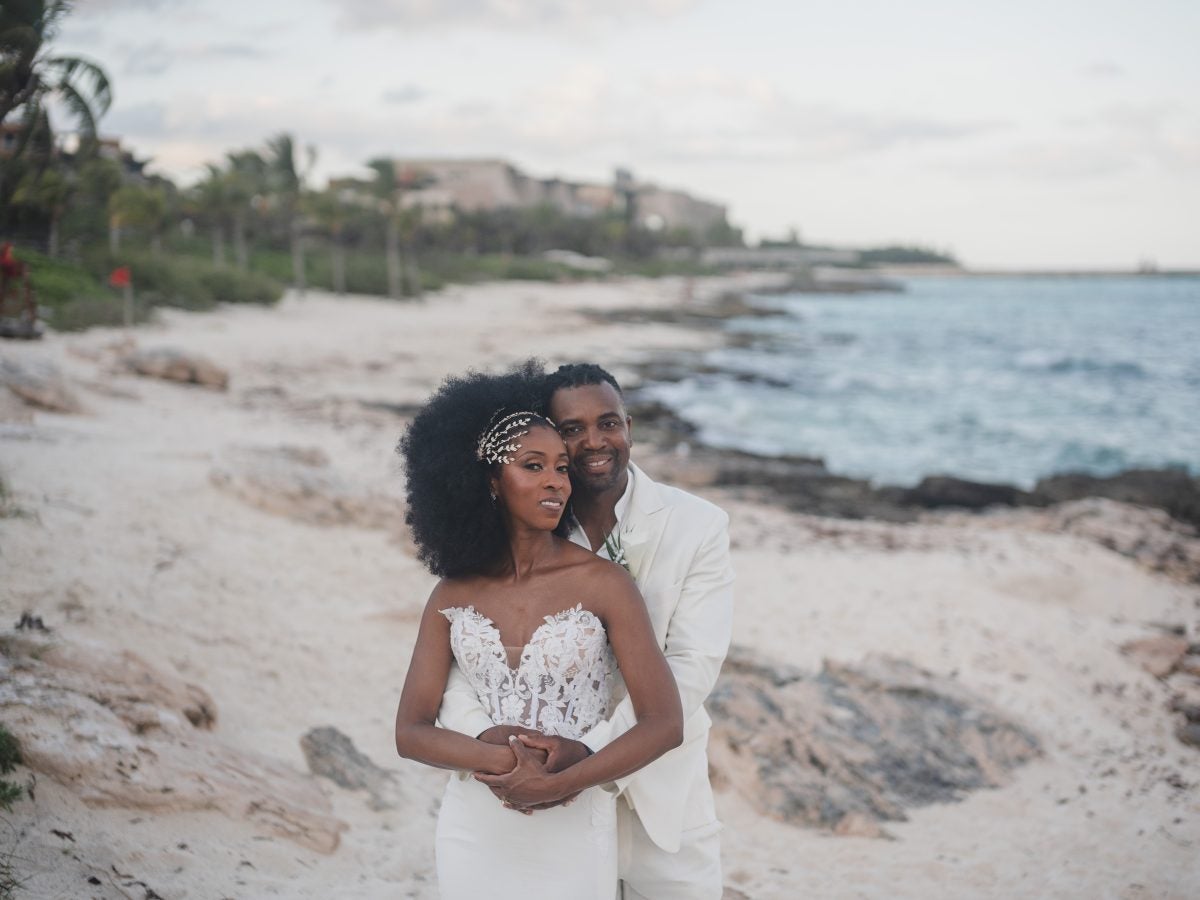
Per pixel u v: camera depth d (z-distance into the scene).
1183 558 11.93
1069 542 12.34
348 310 44.38
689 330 53.41
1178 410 29.64
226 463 10.37
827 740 6.32
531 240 98.44
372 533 9.66
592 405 2.80
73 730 4.30
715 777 5.97
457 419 2.67
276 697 6.20
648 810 2.71
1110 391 34.00
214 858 4.12
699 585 2.79
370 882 4.39
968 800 6.12
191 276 35.78
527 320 49.59
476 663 2.63
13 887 3.46
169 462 10.69
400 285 53.53
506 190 129.50
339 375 25.16
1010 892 5.18
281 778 4.92
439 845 2.72
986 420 27.22
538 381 2.88
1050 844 5.71
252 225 51.50
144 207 32.56
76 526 7.85
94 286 28.44
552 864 2.61
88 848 3.85
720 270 138.38
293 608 7.59
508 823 2.62
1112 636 9.32
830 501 14.89
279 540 8.93
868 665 7.50
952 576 10.73
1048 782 6.48
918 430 25.41
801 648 8.41
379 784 5.38
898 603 9.73
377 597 8.27
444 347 34.78
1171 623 9.95
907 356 45.69
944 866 5.38
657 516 2.83
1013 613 9.66
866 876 5.24
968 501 15.15
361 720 6.21
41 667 4.75
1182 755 7.11
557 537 2.78
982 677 8.11
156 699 5.07
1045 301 125.44
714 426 24.66
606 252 108.88
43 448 10.35
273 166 48.62
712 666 2.70
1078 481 15.78
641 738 2.47
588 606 2.64
